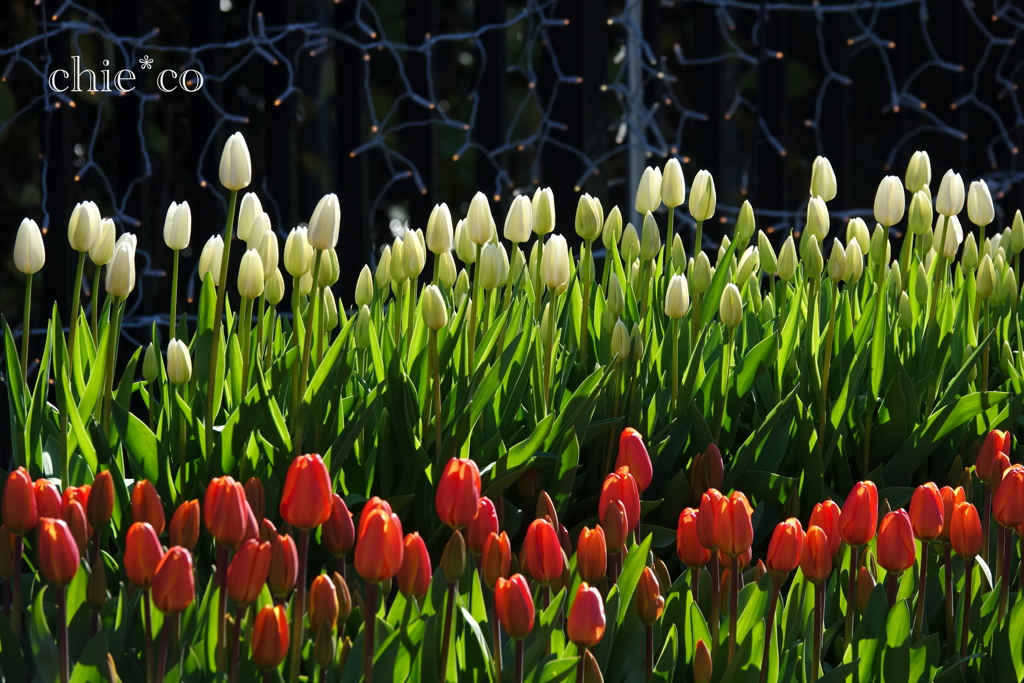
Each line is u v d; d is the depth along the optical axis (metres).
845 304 7.39
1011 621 6.91
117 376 10.51
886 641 6.88
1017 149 12.59
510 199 11.67
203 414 7.19
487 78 10.44
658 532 7.18
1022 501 6.89
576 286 7.45
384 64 16.25
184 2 14.28
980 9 12.95
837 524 6.88
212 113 9.90
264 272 7.16
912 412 7.30
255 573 6.73
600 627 6.76
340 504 6.85
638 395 7.28
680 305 7.22
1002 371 7.47
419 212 10.34
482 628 6.87
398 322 7.28
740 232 7.52
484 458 7.16
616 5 16.45
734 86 17.67
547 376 7.25
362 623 6.89
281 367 7.22
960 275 7.64
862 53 17.31
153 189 15.08
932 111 13.18
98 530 6.89
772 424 7.21
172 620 6.83
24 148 13.73
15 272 13.86
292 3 10.05
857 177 17.83
